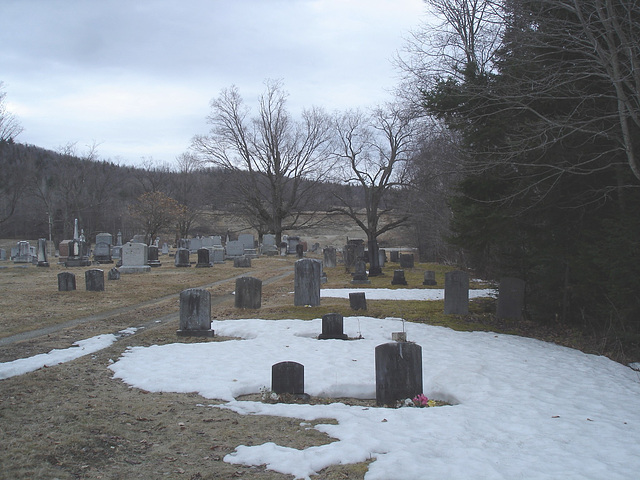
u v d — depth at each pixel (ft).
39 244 120.47
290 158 198.29
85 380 31.78
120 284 83.15
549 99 49.11
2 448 20.51
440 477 18.78
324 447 21.49
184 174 274.16
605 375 36.83
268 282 95.61
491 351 42.52
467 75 55.67
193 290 46.32
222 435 23.18
